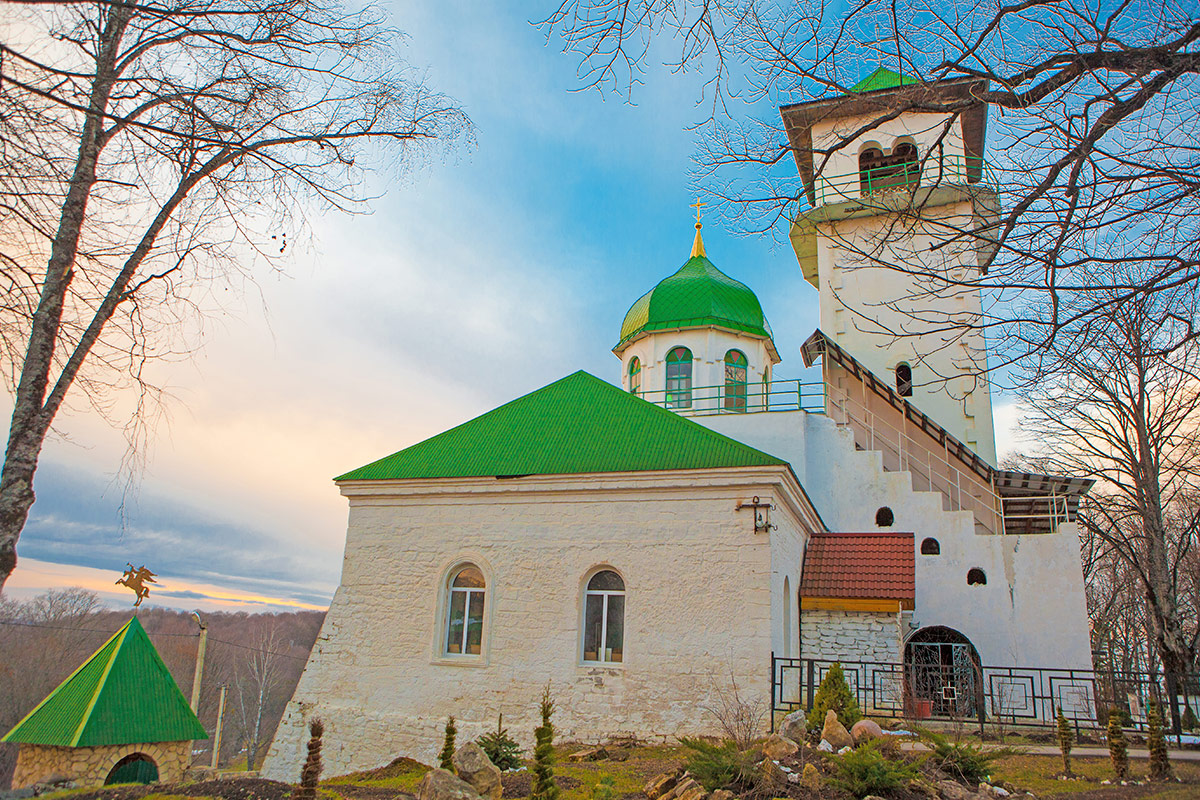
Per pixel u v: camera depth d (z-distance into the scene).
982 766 10.27
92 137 9.27
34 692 38.62
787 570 17.89
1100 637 41.56
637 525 17.17
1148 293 7.59
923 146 28.09
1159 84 7.19
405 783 12.66
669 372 30.59
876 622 18.16
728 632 15.90
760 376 31.25
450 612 18.17
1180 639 23.11
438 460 19.33
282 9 8.48
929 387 26.88
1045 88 7.85
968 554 21.92
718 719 15.33
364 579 18.70
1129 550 28.77
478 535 18.23
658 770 12.46
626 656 16.38
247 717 53.28
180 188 9.98
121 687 16.55
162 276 10.18
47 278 9.18
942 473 25.98
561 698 16.45
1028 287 7.99
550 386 21.53
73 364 9.41
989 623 21.16
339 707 17.84
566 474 17.70
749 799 9.28
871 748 9.78
